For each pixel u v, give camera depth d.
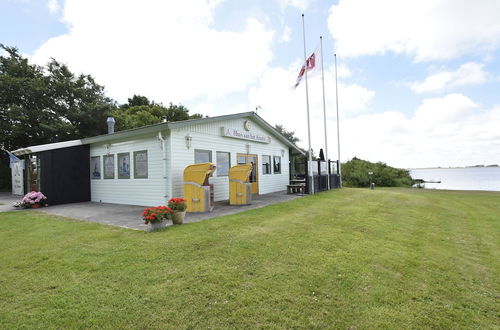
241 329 2.30
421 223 6.79
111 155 11.26
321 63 15.60
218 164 11.19
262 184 14.15
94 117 22.28
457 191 18.95
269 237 5.00
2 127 17.44
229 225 5.99
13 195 14.66
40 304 2.71
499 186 29.75
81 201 11.82
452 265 3.90
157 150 9.47
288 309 2.61
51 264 3.78
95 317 2.47
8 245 4.75
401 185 25.86
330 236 5.14
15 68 19.14
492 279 3.51
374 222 6.49
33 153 11.87
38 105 19.53
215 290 2.96
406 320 2.49
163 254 4.10
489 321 2.55
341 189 15.76
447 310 2.70
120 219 7.18
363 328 2.36
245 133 12.73
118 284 3.13
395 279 3.36
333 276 3.36
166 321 2.41
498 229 6.39
